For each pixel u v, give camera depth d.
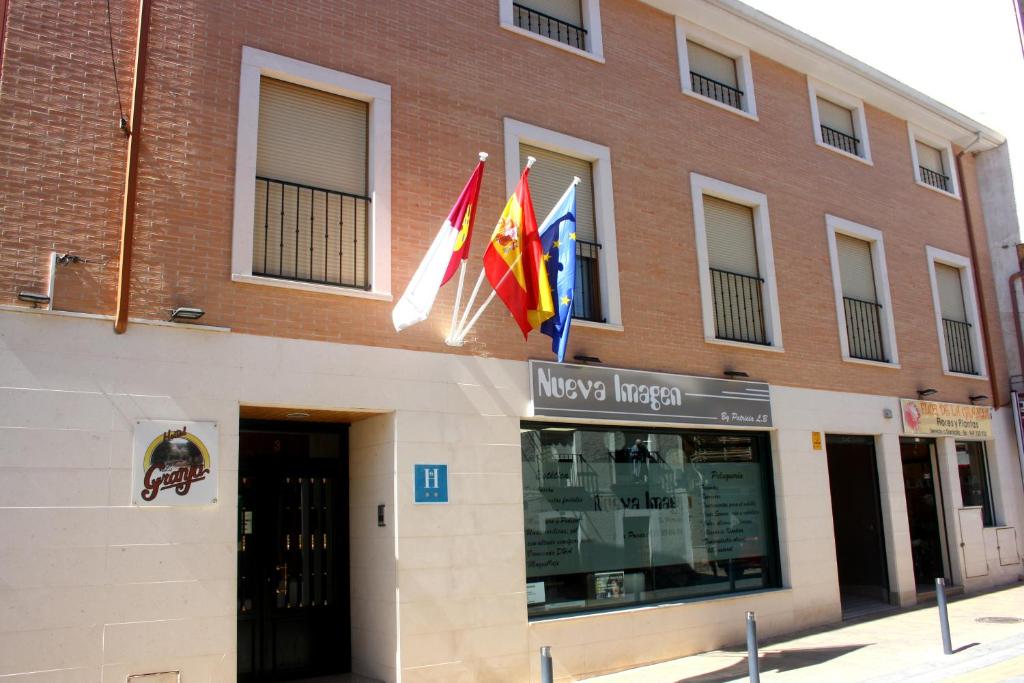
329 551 8.80
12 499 6.16
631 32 11.37
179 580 6.69
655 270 10.73
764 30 12.80
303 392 7.62
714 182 11.80
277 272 7.93
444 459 8.34
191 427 6.98
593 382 9.65
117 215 7.02
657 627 9.66
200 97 7.61
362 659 8.34
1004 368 16.47
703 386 10.79
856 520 14.06
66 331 6.60
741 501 11.34
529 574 8.98
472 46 9.59
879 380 13.59
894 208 14.90
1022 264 16.53
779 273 12.41
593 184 10.53
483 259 9.13
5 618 5.99
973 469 15.48
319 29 8.45
